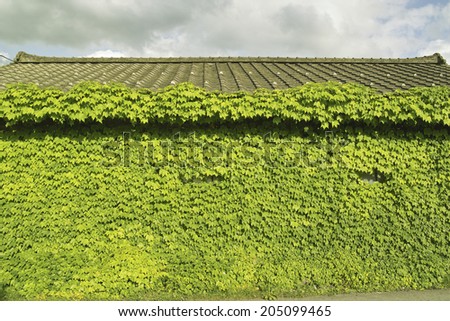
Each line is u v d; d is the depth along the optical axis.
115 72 8.30
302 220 6.01
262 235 5.97
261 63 10.23
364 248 6.08
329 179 6.07
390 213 6.12
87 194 5.82
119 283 5.75
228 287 5.82
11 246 5.75
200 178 5.98
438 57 9.88
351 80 7.35
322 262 6.01
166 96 5.46
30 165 5.81
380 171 6.08
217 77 7.73
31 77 7.18
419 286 6.08
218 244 5.90
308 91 5.58
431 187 6.16
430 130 6.12
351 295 5.87
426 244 6.14
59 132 5.84
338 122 5.79
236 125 5.97
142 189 5.88
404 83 6.88
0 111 5.36
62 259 5.73
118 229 5.82
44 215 5.78
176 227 5.88
